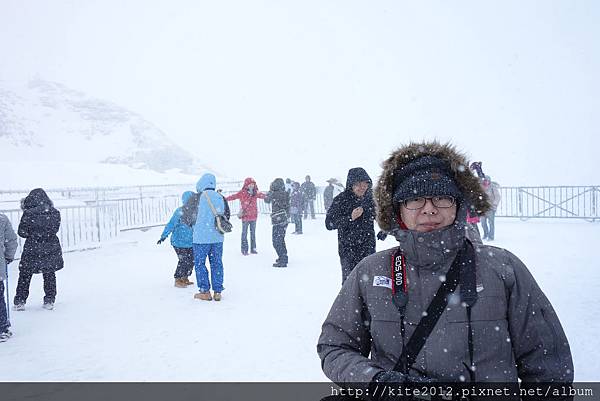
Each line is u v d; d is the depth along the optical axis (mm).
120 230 16266
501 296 1728
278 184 10977
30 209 7512
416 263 1783
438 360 1685
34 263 7465
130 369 4918
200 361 5066
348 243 5898
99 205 15055
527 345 1762
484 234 13797
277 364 4898
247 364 4930
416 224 1839
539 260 10164
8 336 6043
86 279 9992
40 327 6543
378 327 1812
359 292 1949
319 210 23766
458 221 1830
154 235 16641
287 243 14961
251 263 11500
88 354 5418
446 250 1742
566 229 15703
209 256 7949
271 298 7906
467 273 1747
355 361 1786
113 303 7836
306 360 4984
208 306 7477
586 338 5109
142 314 7105
